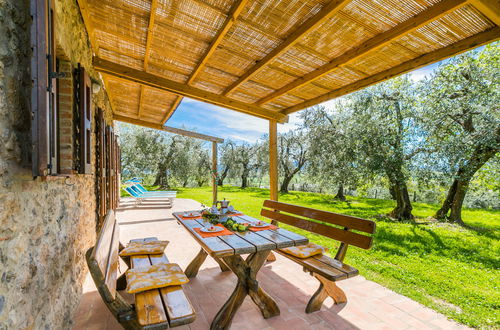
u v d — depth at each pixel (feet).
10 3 3.33
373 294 7.68
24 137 3.64
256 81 10.70
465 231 18.74
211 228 7.11
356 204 33.55
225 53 9.02
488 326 6.23
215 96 12.12
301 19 6.82
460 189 21.04
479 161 18.51
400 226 20.39
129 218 18.67
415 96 22.02
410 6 5.78
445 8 5.40
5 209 3.05
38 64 3.47
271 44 8.12
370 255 12.89
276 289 7.77
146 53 9.84
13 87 3.37
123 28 8.61
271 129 13.58
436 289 8.61
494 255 13.32
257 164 61.41
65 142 5.98
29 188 3.78
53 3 4.31
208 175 62.64
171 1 6.83
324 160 28.35
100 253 4.33
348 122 25.76
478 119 17.89
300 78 10.02
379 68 8.54
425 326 6.09
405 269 10.80
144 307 4.42
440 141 19.48
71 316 5.95
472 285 9.12
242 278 6.07
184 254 10.81
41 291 4.16
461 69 18.62
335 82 9.93
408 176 21.84
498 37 5.78
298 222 8.93
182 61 10.16
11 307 3.13
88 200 8.80
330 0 6.01
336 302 7.00
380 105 23.36
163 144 49.90
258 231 7.33
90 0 7.40
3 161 3.05
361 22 6.56
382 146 22.47
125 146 47.83
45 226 4.43
